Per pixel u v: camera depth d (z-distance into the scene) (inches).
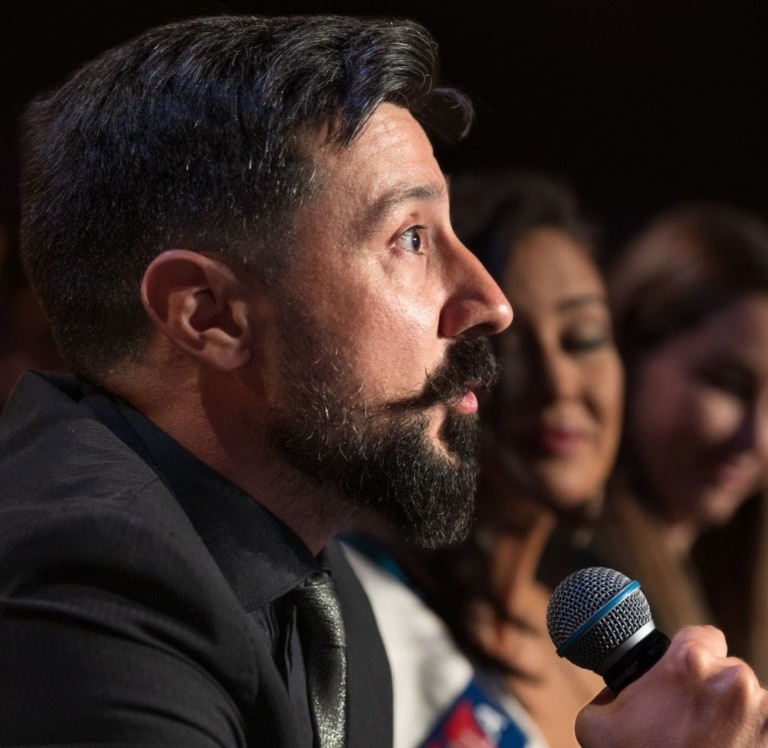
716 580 264.4
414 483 117.6
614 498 243.6
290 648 119.0
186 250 115.6
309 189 115.0
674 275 258.7
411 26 121.4
